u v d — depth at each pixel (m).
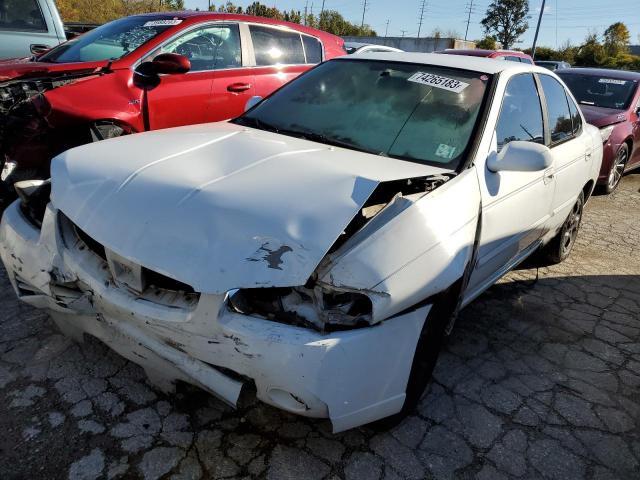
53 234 2.06
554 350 2.94
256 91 4.89
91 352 2.46
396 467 1.98
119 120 3.80
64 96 3.60
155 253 1.71
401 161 2.38
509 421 2.31
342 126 2.73
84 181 2.05
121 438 1.99
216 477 1.86
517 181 2.75
